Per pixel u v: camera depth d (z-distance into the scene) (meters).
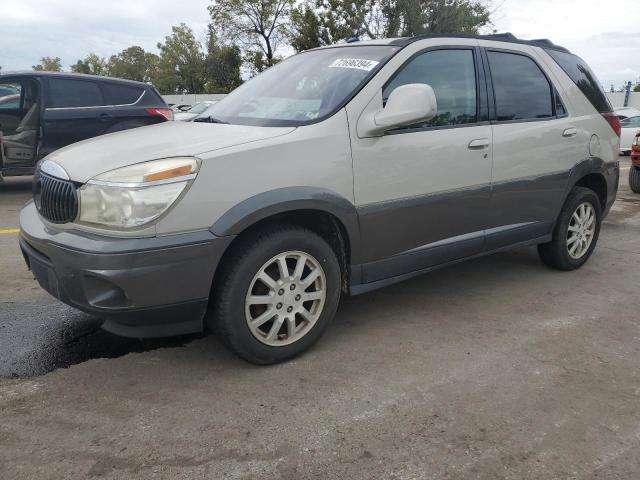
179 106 19.22
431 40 3.72
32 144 8.13
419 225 3.55
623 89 29.44
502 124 3.99
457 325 3.69
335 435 2.46
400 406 2.70
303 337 3.15
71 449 2.34
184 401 2.72
